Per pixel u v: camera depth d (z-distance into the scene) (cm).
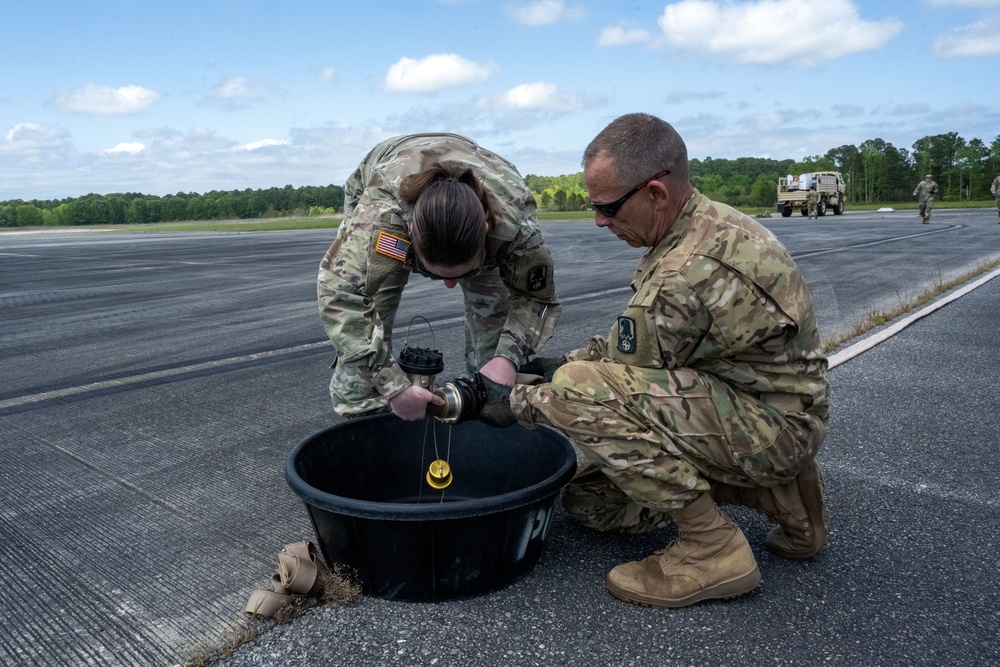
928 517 245
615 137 182
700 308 178
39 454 318
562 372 191
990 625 184
